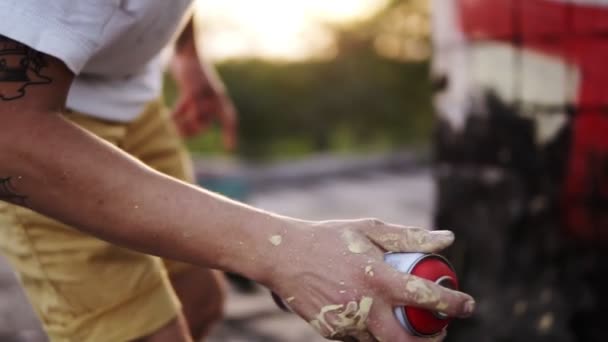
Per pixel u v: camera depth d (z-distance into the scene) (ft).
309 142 23.45
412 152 20.79
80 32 3.09
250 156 22.27
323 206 15.61
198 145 19.38
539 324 5.76
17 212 3.84
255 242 3.00
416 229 3.14
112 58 3.74
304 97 23.49
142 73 4.39
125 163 3.04
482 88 6.04
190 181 5.25
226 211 3.04
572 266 5.69
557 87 5.59
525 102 5.78
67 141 2.98
